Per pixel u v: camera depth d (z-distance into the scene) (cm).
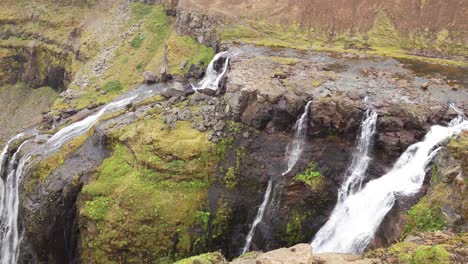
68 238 2366
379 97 2159
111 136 2472
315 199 1970
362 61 2789
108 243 2066
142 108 2758
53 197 2333
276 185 2023
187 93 2786
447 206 1425
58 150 2653
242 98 2247
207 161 2170
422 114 1981
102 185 2211
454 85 2367
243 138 2216
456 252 1176
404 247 1241
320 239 1891
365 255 1242
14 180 2761
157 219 2041
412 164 1814
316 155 2064
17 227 2567
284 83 2314
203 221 2045
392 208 1620
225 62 2830
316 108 2062
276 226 1981
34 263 2403
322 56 2895
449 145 1534
